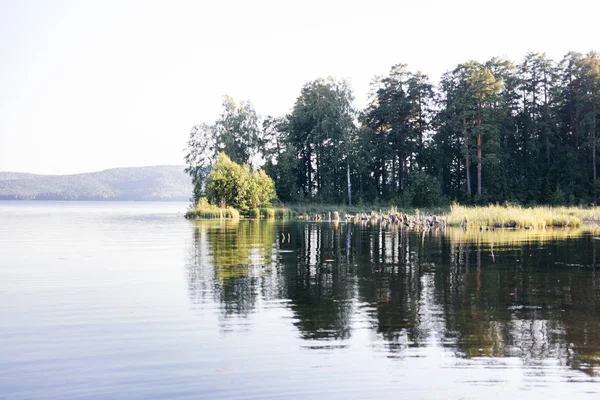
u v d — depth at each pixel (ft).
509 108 240.73
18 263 61.46
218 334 30.99
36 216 226.38
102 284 46.96
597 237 96.12
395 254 69.56
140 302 39.40
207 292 43.21
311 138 252.83
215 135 248.32
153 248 78.28
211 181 203.41
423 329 31.96
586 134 232.32
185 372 24.91
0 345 28.99
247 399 22.02
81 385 23.45
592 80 224.12
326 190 254.27
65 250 76.13
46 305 38.42
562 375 24.52
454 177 257.55
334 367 25.54
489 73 217.77
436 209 208.03
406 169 256.32
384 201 237.04
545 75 241.96
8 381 23.93
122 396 22.29
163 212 295.28
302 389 22.95
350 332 31.40
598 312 36.35
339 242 86.94
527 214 132.05
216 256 67.72
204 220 177.47
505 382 23.70
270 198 211.82
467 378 24.16
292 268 56.80
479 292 43.27
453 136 242.37
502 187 227.81
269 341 29.63
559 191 212.43
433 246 79.56
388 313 36.04
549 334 30.94
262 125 266.16
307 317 34.94
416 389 22.91
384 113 245.65
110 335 30.81
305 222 159.74
